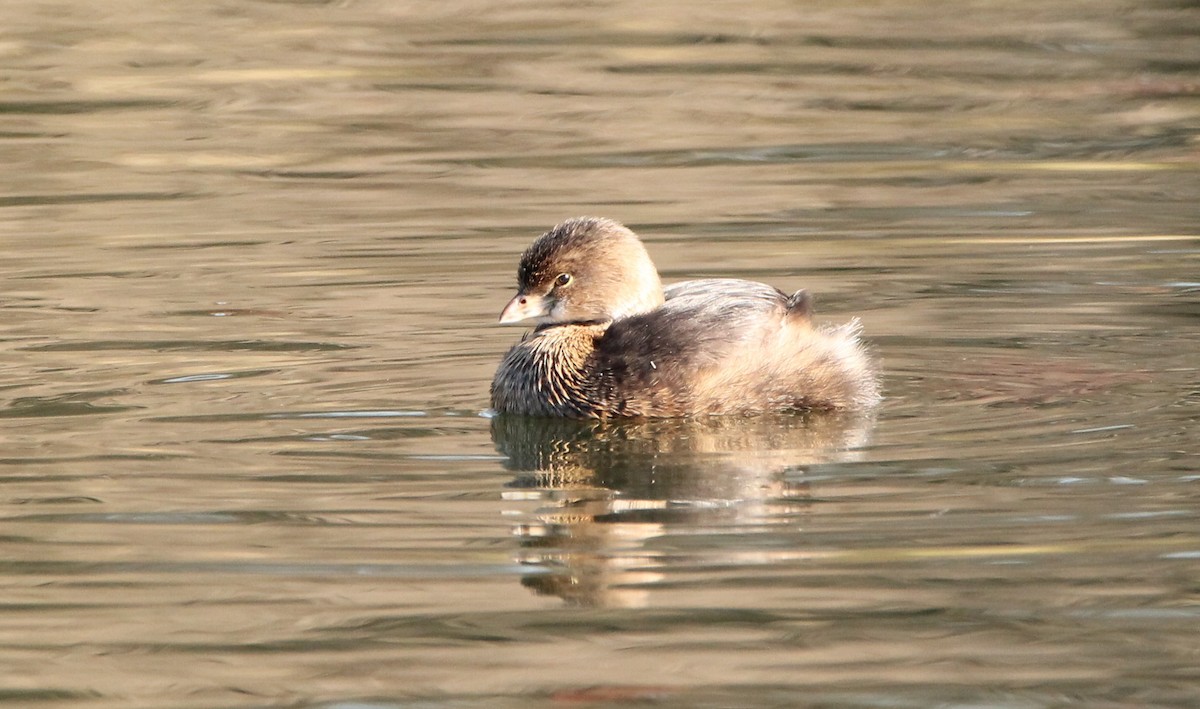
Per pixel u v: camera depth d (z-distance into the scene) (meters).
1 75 24.38
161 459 10.63
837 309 14.38
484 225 17.42
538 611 8.27
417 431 11.37
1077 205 18.00
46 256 16.42
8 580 8.66
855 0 29.30
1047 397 11.80
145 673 7.67
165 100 23.36
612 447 11.09
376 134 21.72
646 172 19.73
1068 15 28.12
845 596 8.42
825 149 20.75
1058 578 8.58
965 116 22.28
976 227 17.19
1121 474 10.08
